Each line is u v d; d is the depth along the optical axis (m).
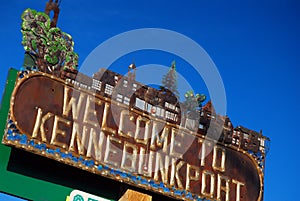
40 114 22.92
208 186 26.19
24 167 22.84
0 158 22.50
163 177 24.98
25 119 22.58
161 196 25.23
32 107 22.88
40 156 22.77
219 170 26.78
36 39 23.78
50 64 23.83
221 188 26.52
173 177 25.28
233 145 27.69
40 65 23.58
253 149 28.25
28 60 23.45
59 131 23.12
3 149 22.66
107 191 24.42
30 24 23.84
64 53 24.30
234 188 26.97
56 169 23.50
